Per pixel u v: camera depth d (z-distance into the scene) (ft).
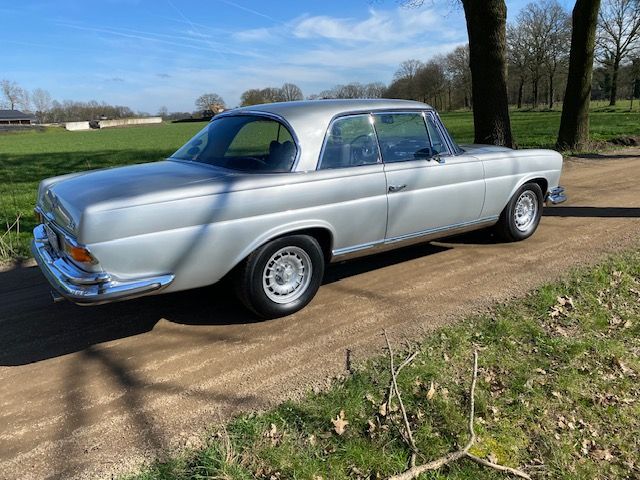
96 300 10.52
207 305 14.65
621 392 10.16
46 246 12.98
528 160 18.84
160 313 14.21
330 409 9.62
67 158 76.59
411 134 15.55
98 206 10.41
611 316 13.26
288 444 8.77
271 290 13.21
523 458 8.53
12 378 11.14
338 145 13.73
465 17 36.09
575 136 49.14
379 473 8.16
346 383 10.51
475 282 15.83
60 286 10.87
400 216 15.01
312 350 12.00
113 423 9.54
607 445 8.81
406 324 13.15
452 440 8.86
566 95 48.80
